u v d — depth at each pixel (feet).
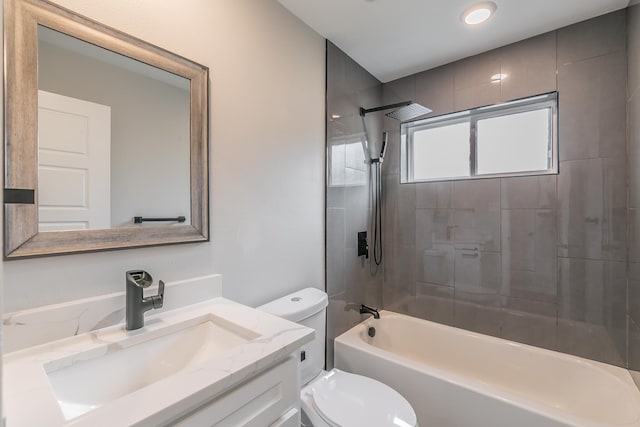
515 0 5.16
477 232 6.98
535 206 6.30
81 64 2.98
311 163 5.94
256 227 4.81
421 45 6.54
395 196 8.18
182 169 3.78
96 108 3.09
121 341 2.89
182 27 3.80
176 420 2.04
